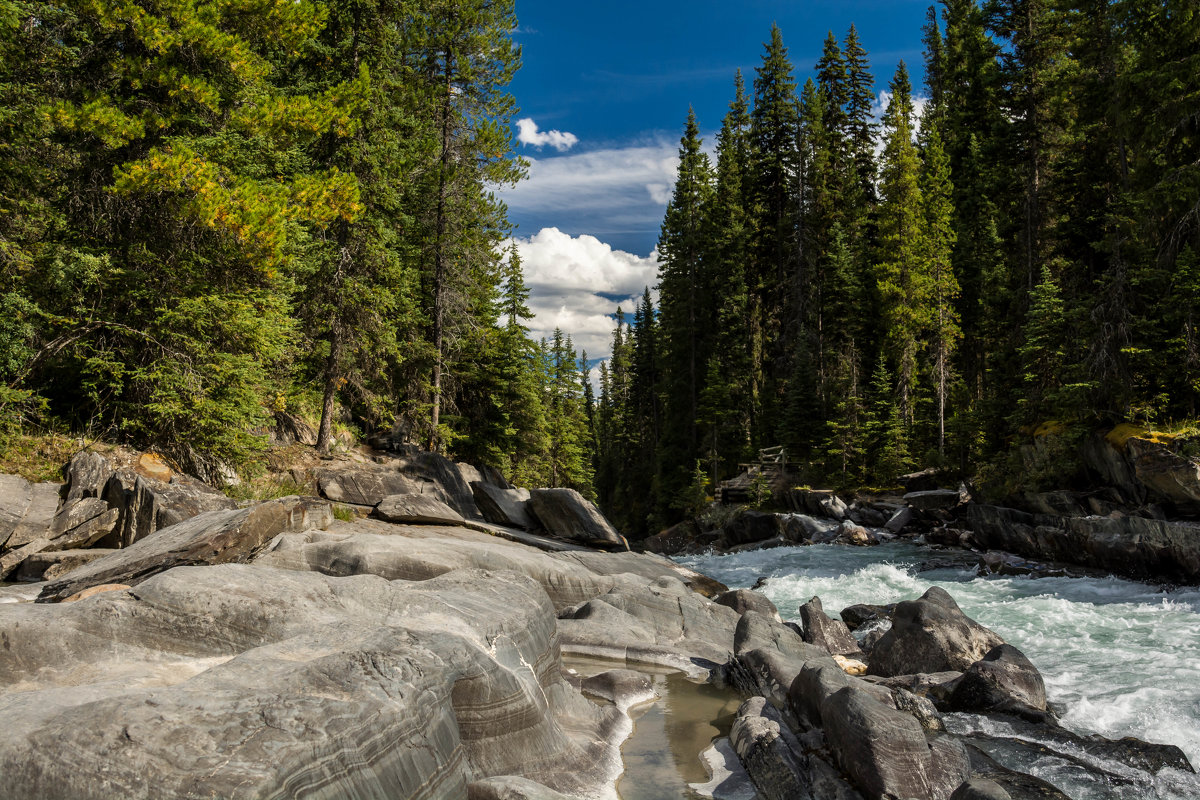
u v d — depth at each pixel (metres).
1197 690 8.91
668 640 11.61
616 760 6.76
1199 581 16.52
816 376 42.97
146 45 16.41
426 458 25.09
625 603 12.28
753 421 47.19
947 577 19.88
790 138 50.06
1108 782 6.39
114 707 3.70
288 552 11.93
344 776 3.91
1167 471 18.83
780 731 7.05
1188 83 20.59
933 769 5.83
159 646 5.34
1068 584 17.56
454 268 29.41
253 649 4.97
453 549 12.91
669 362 51.31
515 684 5.95
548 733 6.22
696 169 50.25
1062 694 8.99
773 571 23.30
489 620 6.95
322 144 22.91
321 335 24.28
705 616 12.41
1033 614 13.84
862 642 11.93
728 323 47.94
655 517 48.25
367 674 4.73
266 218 16.94
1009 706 8.13
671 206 52.88
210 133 18.09
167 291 17.22
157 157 15.47
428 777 4.53
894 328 37.44
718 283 48.53
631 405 70.62
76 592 10.02
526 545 20.11
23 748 3.34
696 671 10.24
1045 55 30.81
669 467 48.81
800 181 47.34
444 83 29.14
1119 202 22.98
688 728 7.81
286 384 23.20
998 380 29.83
